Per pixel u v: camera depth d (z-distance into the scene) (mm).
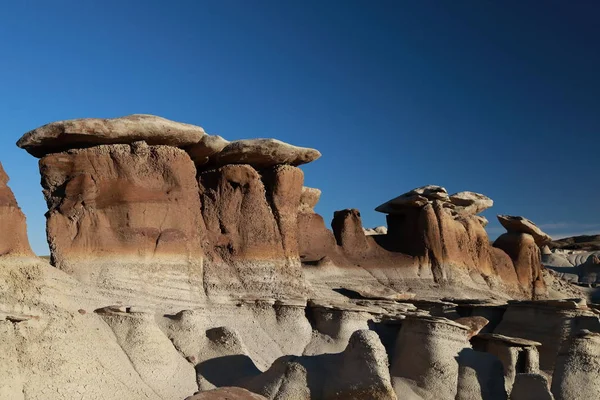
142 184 24875
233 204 28312
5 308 17797
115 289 22531
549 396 21453
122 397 18250
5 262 18594
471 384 23000
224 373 21297
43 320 18344
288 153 29344
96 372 18344
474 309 33406
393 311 29000
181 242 24875
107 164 24469
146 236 24062
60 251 22859
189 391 20062
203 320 22906
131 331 20375
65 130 23766
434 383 22859
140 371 19672
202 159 28219
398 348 24672
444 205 40094
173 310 23281
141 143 25062
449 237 38094
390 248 38375
